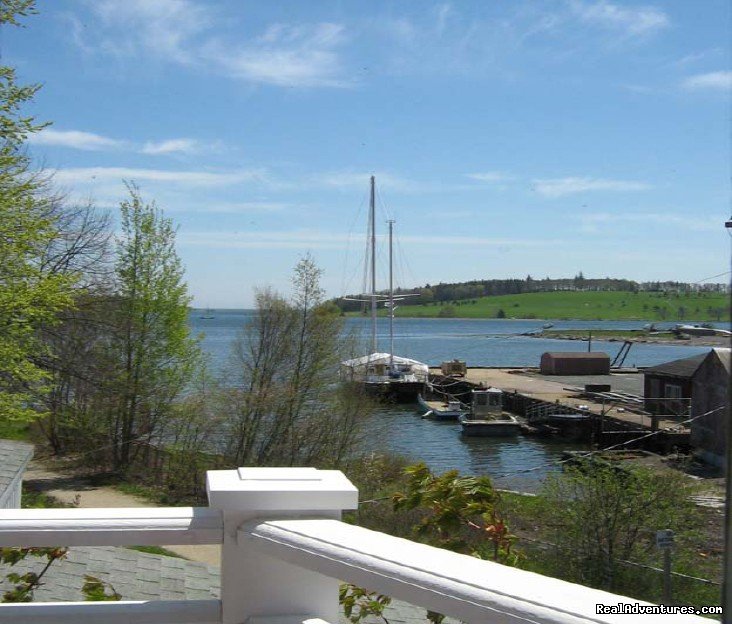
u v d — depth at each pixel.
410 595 1.65
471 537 3.64
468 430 42.56
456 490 3.30
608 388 53.66
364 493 17.16
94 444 26.59
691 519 13.01
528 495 16.09
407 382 57.03
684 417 36.84
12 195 14.89
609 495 12.32
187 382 26.61
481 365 90.50
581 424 40.50
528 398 48.50
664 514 12.42
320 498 2.13
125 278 26.19
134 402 26.59
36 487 23.92
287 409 25.05
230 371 26.06
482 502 3.31
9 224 14.77
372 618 3.42
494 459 36.03
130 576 6.50
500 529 3.27
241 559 2.12
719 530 13.02
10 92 14.10
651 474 12.88
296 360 25.50
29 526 2.08
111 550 7.25
